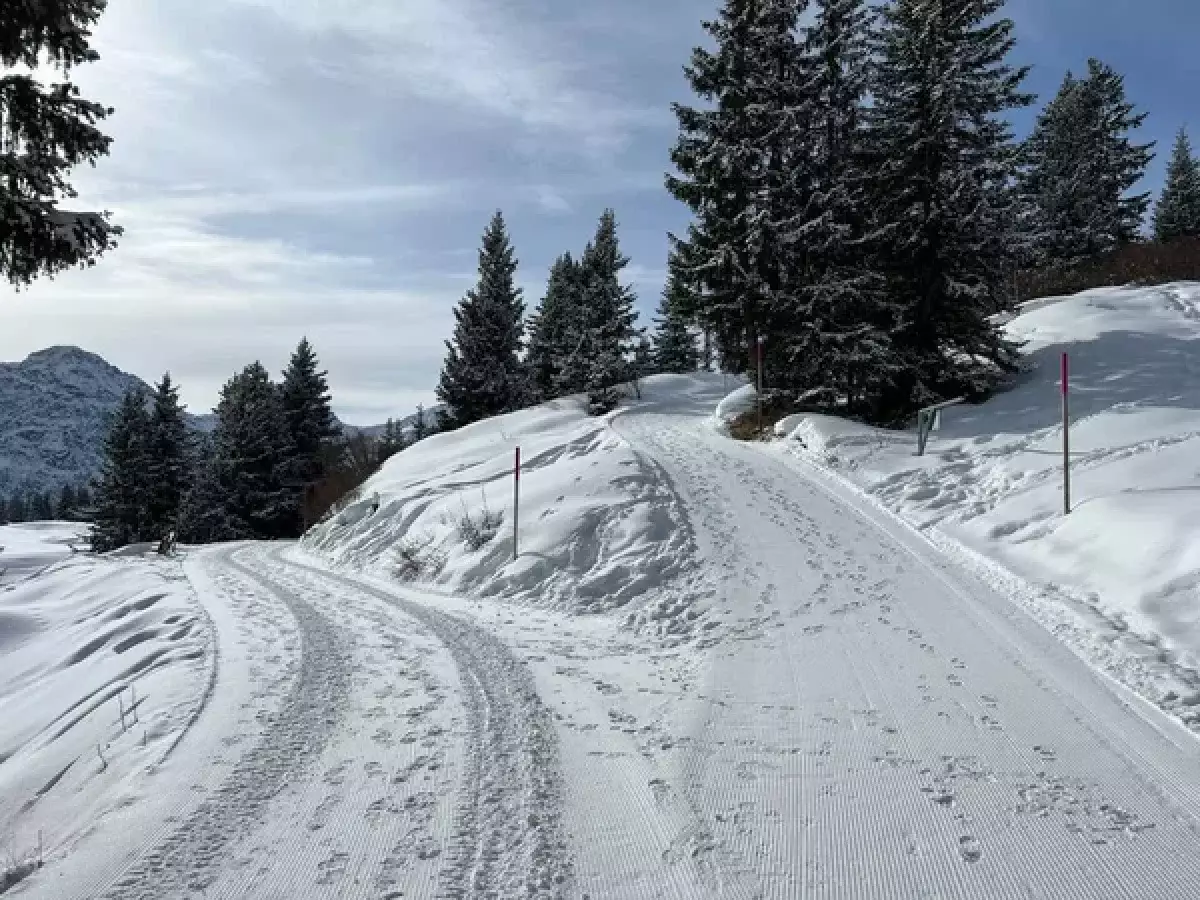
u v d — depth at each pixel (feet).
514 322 142.61
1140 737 19.27
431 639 32.96
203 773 19.34
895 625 29.32
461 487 67.82
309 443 175.52
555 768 18.93
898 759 18.76
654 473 56.03
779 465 61.16
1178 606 26.13
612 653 29.89
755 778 18.06
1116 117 156.66
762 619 31.81
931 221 65.31
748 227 72.84
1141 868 14.07
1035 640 26.45
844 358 66.95
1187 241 120.57
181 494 166.71
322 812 16.94
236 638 34.83
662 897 13.50
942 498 46.57
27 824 19.83
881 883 13.79
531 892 13.67
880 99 74.08
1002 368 69.92
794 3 74.02
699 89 76.74
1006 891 13.50
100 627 45.16
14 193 23.48
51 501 518.37
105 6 24.91
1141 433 49.96
